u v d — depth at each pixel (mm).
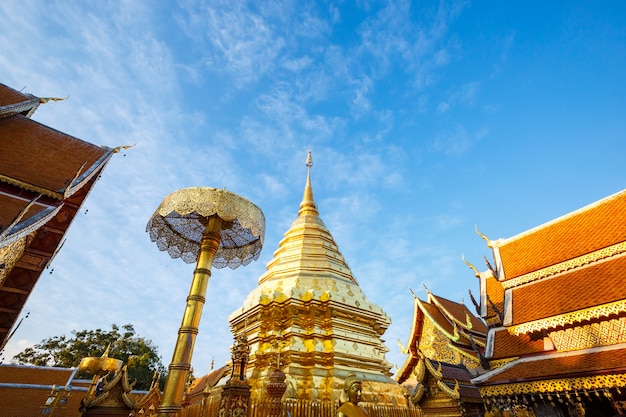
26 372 29656
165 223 8594
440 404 12594
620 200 13406
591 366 9609
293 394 13203
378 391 14484
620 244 11961
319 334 15477
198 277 6273
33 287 12297
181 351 5543
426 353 23344
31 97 14391
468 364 20359
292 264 19672
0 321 11719
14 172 9812
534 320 11984
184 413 12352
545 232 15055
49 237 12344
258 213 7383
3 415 24906
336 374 14148
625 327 10117
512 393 10797
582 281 12055
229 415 9391
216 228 6832
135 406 17734
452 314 23906
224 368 17016
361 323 17250
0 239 7738
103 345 56375
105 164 13125
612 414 10477
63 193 10078
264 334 16031
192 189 6992
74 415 27281
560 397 9828
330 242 22359
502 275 14930
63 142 13023
